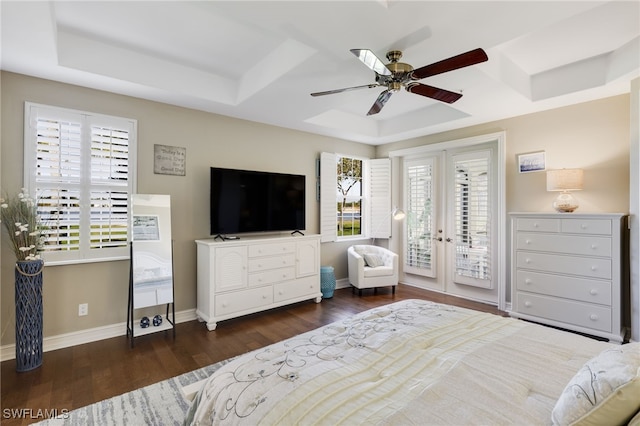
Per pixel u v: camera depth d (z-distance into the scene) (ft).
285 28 6.66
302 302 14.47
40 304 8.48
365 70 8.71
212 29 8.26
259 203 13.25
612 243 9.70
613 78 9.36
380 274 15.64
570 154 11.59
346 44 7.28
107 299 10.33
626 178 10.46
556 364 4.24
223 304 11.35
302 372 4.11
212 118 12.58
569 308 10.51
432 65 6.72
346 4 5.85
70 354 9.12
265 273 12.51
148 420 6.30
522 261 11.60
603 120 10.87
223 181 12.21
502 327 5.72
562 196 11.21
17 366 8.15
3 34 6.88
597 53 9.44
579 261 10.32
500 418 3.17
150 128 11.10
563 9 5.92
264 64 9.89
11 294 8.83
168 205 10.98
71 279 9.74
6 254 8.77
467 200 14.99
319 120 14.35
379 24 6.46
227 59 9.99
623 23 7.80
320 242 15.34
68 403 6.83
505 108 11.94
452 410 3.27
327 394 3.62
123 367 8.42
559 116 11.84
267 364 4.41
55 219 9.41
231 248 11.58
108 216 10.28
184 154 11.85
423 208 16.88
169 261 10.70
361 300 14.84
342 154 17.39
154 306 11.23
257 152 13.91
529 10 5.96
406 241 17.79
